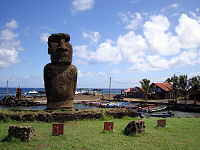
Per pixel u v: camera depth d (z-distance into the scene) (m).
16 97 45.97
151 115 23.69
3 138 7.46
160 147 7.01
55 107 14.03
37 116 11.84
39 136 7.96
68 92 14.26
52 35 14.47
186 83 39.06
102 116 13.23
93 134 8.58
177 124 11.89
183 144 7.47
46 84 14.12
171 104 37.44
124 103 41.81
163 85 55.22
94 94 75.62
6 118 11.48
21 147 6.50
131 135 8.52
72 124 11.10
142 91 41.38
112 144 7.18
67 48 14.41
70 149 6.51
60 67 14.26
